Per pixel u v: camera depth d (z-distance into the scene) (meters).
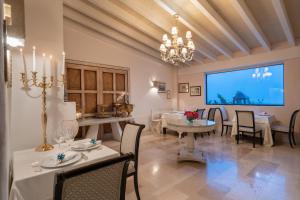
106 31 4.35
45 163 1.37
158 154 3.64
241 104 5.50
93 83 4.60
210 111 5.11
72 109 2.75
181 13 3.24
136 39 4.61
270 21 3.55
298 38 4.26
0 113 0.52
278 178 2.52
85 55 4.39
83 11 3.46
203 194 2.16
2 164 0.52
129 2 3.11
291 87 4.43
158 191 2.24
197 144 4.32
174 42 3.05
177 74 7.07
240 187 2.30
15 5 1.65
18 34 1.68
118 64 5.13
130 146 2.12
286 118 4.54
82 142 2.02
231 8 3.18
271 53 4.66
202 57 5.94
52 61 2.60
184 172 2.78
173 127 3.25
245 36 4.27
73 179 0.88
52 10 2.62
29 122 2.40
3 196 0.52
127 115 4.80
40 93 2.47
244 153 3.63
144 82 5.90
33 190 1.18
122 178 1.11
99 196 1.00
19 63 2.33
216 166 2.99
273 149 3.87
